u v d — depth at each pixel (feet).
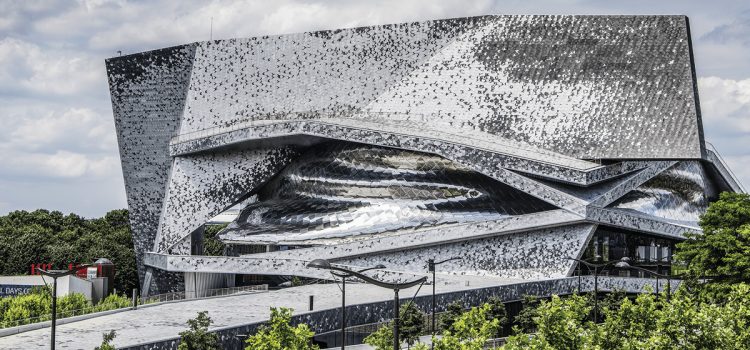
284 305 264.11
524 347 149.59
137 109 381.19
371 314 250.78
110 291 321.32
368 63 367.25
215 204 368.07
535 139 334.24
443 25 361.71
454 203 322.14
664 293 225.97
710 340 153.38
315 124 338.75
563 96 338.54
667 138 325.83
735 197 263.08
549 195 306.14
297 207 347.77
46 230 476.95
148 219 380.58
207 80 379.96
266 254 336.90
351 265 322.96
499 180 311.88
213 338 195.21
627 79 336.90
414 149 322.96
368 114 360.48
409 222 322.75
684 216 346.13
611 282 307.78
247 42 380.17
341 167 342.44
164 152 379.55
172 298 328.90
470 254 314.96
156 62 380.37
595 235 316.81
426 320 261.24
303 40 376.48
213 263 341.62
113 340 206.08
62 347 198.59
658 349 152.05
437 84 354.13
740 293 178.50
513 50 350.43
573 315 161.17
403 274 310.04
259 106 375.04
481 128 342.03
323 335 238.27
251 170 366.84
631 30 344.49
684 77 334.24
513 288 285.64
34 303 249.96
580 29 348.38
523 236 311.47
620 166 321.11
